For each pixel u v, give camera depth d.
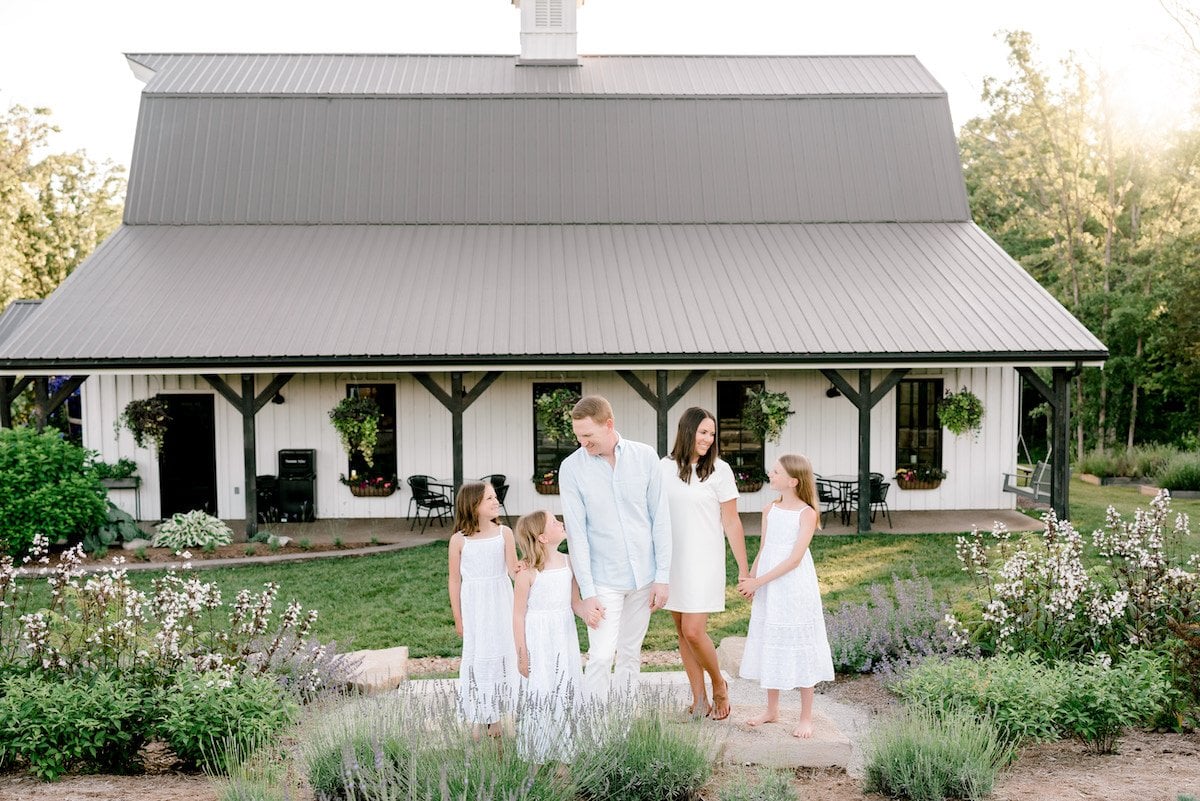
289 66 22.31
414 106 20.62
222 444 17.12
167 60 22.20
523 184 19.75
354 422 16.72
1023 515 17.02
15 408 21.69
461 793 4.23
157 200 19.06
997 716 5.88
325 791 4.56
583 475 5.62
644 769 4.70
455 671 8.75
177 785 5.09
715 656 5.99
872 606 10.08
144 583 12.25
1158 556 7.43
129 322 15.16
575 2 22.70
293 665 6.89
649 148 20.36
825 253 18.16
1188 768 5.41
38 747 5.37
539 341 15.01
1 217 31.47
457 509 6.02
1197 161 27.95
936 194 20.00
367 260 17.61
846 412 17.45
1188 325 24.28
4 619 7.30
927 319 15.70
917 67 22.83
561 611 5.63
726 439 17.55
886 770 5.05
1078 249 29.94
